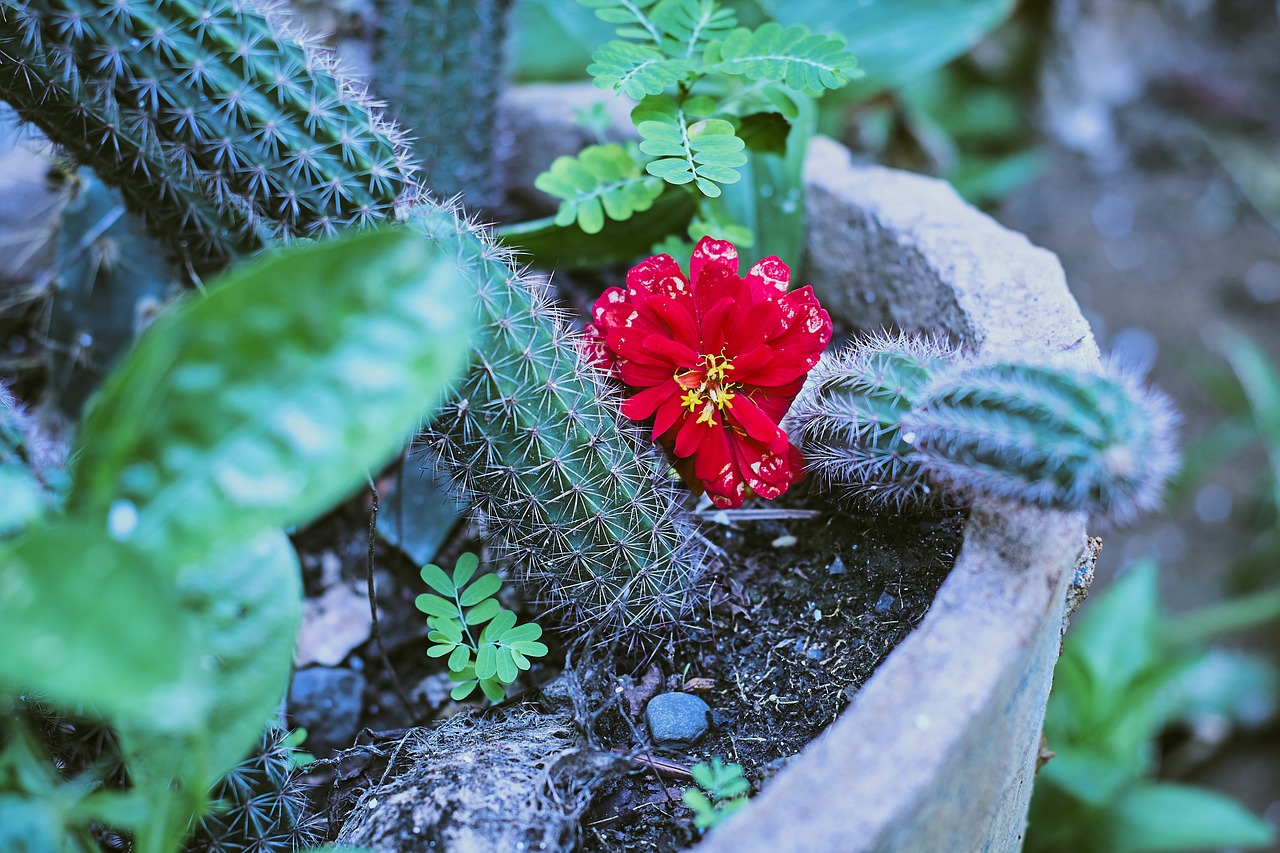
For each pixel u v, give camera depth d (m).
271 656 0.32
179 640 0.28
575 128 0.50
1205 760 0.72
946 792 0.33
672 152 0.39
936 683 0.33
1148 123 0.93
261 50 0.38
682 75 0.39
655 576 0.38
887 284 0.45
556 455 0.37
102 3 0.37
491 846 0.35
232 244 0.41
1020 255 0.42
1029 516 0.36
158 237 0.42
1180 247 0.88
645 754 0.38
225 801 0.35
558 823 0.36
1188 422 0.81
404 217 0.39
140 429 0.30
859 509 0.41
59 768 0.35
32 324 0.49
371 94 0.46
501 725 0.39
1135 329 0.84
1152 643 0.56
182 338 0.30
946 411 0.35
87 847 0.33
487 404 0.37
